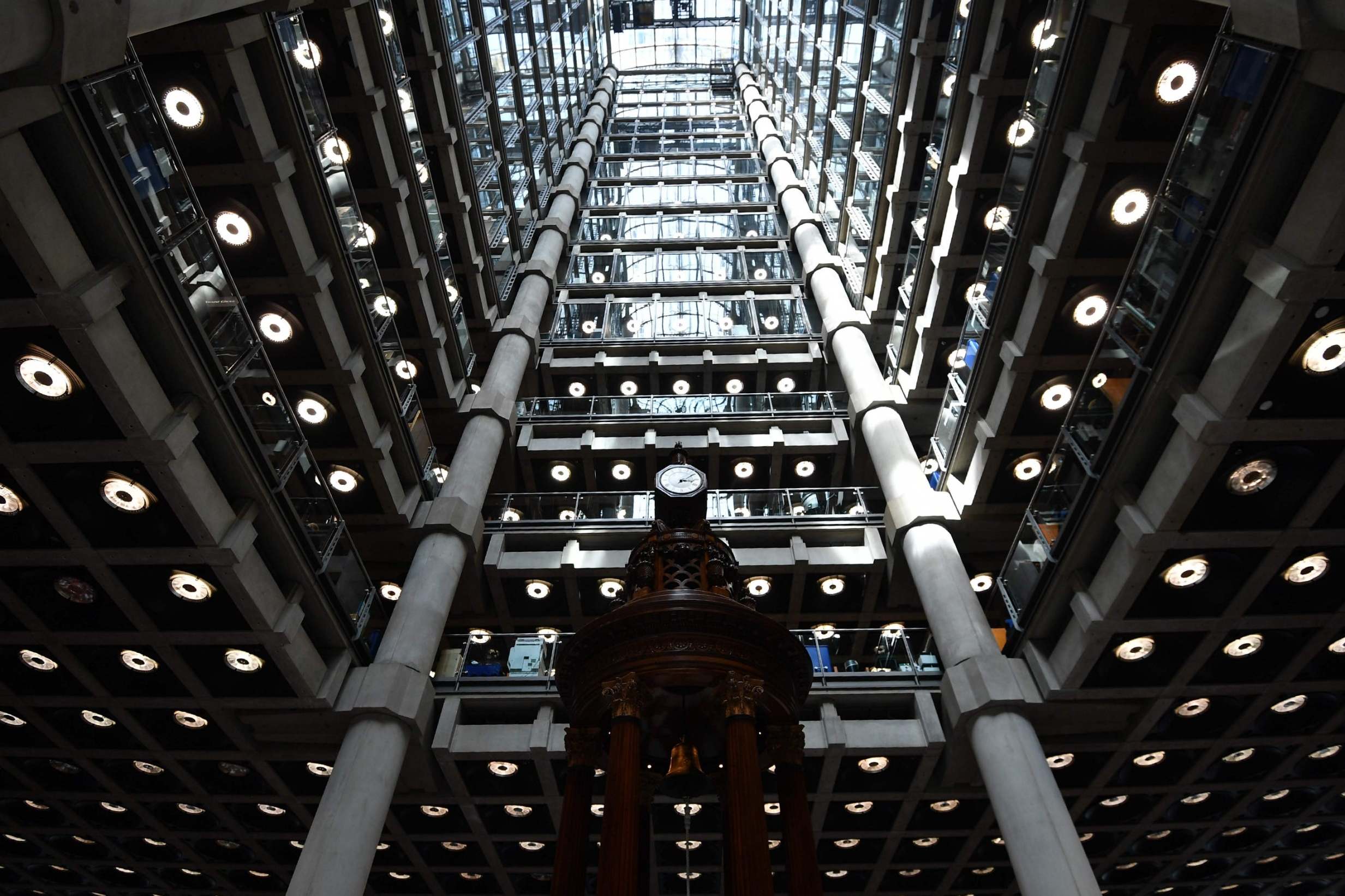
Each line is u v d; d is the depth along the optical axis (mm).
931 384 22547
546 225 34969
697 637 5824
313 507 15078
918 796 17156
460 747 16484
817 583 21703
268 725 15852
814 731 16500
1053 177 14609
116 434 11188
